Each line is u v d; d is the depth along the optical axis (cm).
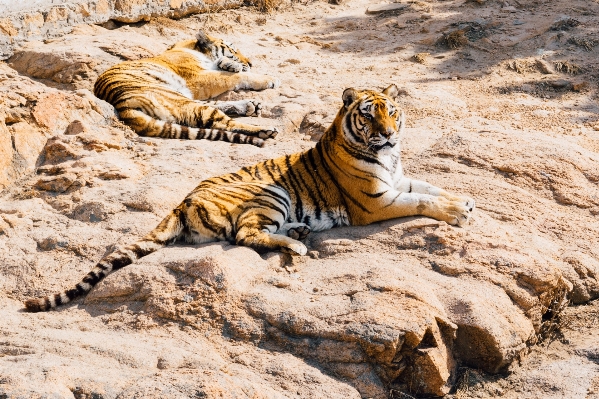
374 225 1135
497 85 1878
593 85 1859
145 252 1045
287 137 1558
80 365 838
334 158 1138
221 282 957
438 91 1812
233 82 1752
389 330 885
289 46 2177
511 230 1155
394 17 2375
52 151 1362
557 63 1961
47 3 1939
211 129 1512
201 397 777
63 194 1243
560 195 1269
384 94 1177
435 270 1030
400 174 1188
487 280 1005
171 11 2230
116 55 1833
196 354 881
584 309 1094
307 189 1145
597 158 1394
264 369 876
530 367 977
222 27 2231
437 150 1384
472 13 2355
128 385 804
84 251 1094
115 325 943
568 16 2264
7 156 1316
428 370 896
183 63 1745
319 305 934
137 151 1414
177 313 940
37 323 956
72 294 997
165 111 1540
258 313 933
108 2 2064
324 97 1748
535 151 1359
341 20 2384
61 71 1752
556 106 1750
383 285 952
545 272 1023
